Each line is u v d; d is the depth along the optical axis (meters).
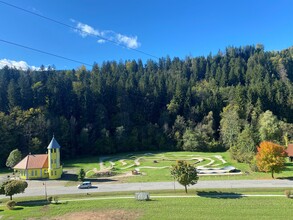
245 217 44.81
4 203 57.50
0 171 98.12
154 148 141.12
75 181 77.06
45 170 82.44
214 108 152.00
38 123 123.88
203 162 101.69
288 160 96.44
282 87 147.75
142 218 46.06
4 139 112.94
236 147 105.88
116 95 155.25
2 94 135.25
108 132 137.50
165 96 164.25
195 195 58.47
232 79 176.75
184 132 141.12
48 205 54.81
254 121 127.62
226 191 60.34
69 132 130.50
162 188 64.94
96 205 53.78
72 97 146.50
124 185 69.62
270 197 55.03
